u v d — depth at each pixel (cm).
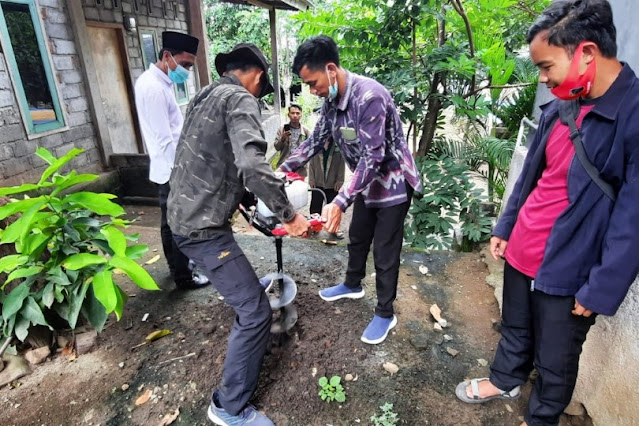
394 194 205
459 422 177
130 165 496
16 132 380
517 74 376
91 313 202
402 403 186
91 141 478
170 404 184
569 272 134
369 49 362
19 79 377
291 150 462
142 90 238
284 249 335
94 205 201
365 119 182
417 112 346
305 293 271
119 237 202
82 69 459
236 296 163
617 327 156
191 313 248
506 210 170
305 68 179
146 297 264
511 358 170
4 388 192
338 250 335
